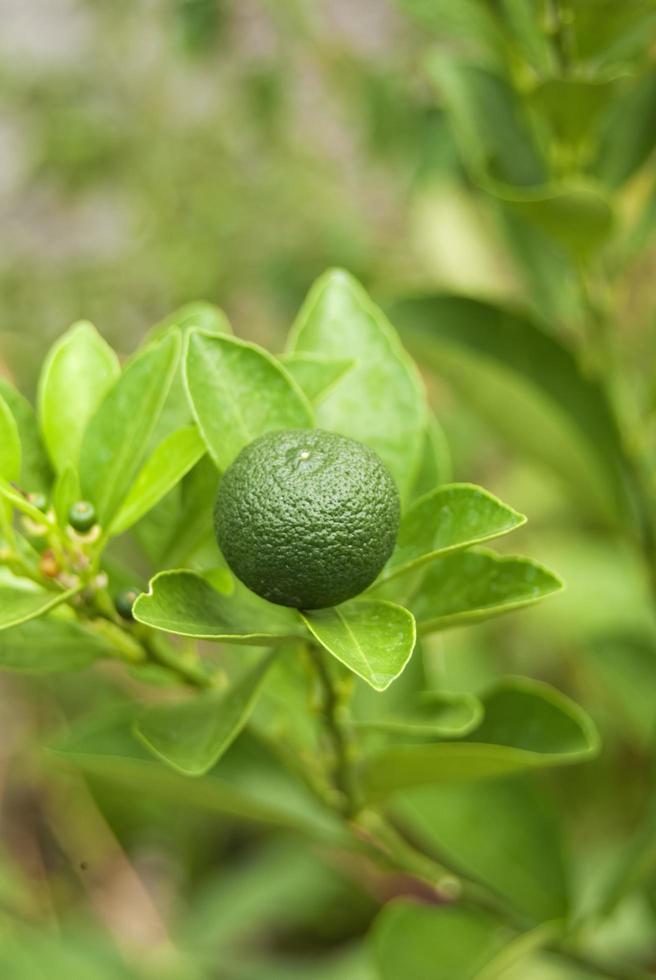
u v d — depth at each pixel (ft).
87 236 3.97
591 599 2.90
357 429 1.61
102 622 1.56
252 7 3.15
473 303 1.96
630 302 2.97
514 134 1.98
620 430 1.94
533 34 1.82
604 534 3.05
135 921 3.27
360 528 1.42
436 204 3.23
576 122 1.84
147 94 3.52
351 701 1.75
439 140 2.64
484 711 1.69
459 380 2.01
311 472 1.42
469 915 1.83
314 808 1.76
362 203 3.68
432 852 1.93
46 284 3.62
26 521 1.55
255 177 3.44
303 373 1.57
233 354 1.53
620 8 1.76
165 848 3.38
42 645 1.61
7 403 1.60
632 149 1.94
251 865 3.04
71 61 3.61
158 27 3.44
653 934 2.45
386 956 1.79
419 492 1.67
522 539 3.19
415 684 1.78
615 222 1.81
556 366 1.94
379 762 1.63
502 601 1.51
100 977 2.68
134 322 3.67
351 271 3.31
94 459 1.55
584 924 1.85
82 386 1.62
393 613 1.46
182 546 1.57
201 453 1.53
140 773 1.71
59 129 3.44
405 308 1.97
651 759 1.93
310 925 3.10
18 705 3.55
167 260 3.43
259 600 1.51
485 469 3.38
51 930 2.84
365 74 2.92
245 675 1.56
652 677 2.15
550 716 1.68
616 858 2.70
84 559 1.53
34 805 3.51
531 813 1.87
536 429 2.00
